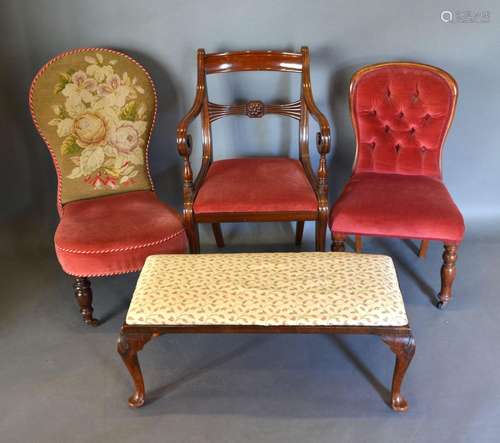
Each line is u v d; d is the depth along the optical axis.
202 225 2.25
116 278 2.00
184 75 1.98
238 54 1.82
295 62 1.82
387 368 1.55
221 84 2.00
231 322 1.24
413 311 1.77
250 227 2.25
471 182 2.16
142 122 1.85
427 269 1.99
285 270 1.37
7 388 1.51
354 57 1.93
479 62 1.92
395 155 1.88
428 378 1.50
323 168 1.65
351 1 1.83
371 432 1.35
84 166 1.81
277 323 1.23
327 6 1.84
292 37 1.90
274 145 2.12
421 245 2.03
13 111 2.00
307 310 1.24
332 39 1.90
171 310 1.25
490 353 1.59
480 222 2.21
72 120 1.77
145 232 1.57
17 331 1.74
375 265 1.38
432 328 1.69
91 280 1.99
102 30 1.89
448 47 1.90
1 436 1.36
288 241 2.22
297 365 1.57
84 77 1.76
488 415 1.38
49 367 1.58
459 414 1.39
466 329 1.68
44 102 1.73
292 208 1.65
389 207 1.62
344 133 2.09
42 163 2.11
